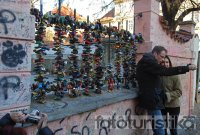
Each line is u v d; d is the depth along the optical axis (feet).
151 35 18.51
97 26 13.91
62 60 12.22
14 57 8.84
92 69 14.08
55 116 10.01
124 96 14.82
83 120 11.93
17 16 8.84
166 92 16.46
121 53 16.55
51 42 12.46
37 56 11.18
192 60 27.73
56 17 11.61
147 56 14.70
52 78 12.47
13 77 8.84
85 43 13.50
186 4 37.76
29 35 9.23
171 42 22.62
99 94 14.47
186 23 27.50
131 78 17.54
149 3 18.39
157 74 14.20
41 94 11.35
